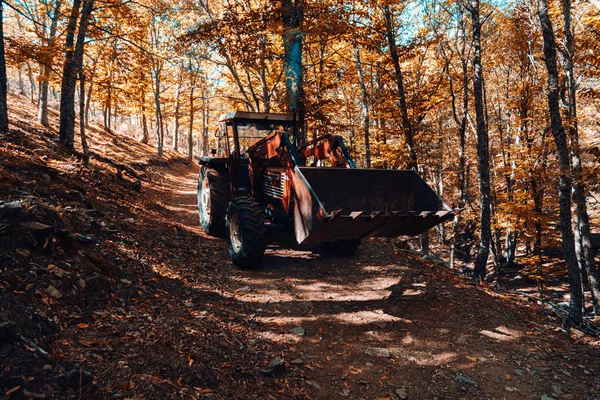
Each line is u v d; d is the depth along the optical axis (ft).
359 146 55.06
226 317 12.35
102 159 41.75
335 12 26.37
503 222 46.78
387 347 12.11
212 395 8.15
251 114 21.08
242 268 17.61
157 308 11.36
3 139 23.30
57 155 28.19
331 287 16.28
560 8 36.27
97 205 20.02
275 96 44.47
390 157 43.42
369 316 13.94
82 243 12.67
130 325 9.59
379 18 35.40
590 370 11.94
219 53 30.04
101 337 8.65
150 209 27.71
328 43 37.73
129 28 43.29
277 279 16.66
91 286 10.31
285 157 16.85
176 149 109.09
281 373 9.93
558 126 23.93
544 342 13.48
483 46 48.14
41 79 34.12
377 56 44.55
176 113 98.07
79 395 6.64
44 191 15.84
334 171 15.55
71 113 34.40
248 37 30.30
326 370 10.66
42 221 11.05
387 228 14.34
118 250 14.23
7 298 7.84
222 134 23.76
